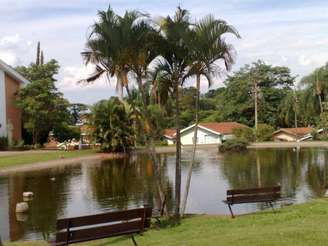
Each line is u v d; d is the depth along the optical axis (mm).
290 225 11562
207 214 16250
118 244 11156
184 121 89250
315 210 14164
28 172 38188
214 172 35969
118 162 48375
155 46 15086
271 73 101312
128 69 15156
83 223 10188
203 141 86875
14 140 60531
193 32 14867
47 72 68188
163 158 53312
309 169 36219
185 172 36438
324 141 78312
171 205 19875
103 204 21781
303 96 76750
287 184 27297
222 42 15062
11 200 23750
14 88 61812
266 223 12672
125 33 14336
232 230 11773
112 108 58969
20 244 12555
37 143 63000
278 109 97625
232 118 101000
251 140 82562
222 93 106062
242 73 100375
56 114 62312
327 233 9781
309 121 93688
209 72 15523
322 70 74062
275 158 49156
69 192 26172
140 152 61562
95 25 14359
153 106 17266
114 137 58219
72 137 67375
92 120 59562
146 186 27844
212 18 14867
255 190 14859
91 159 52094
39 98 60750
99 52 14492
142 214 10992
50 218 18766
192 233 11914
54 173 37281
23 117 62219
